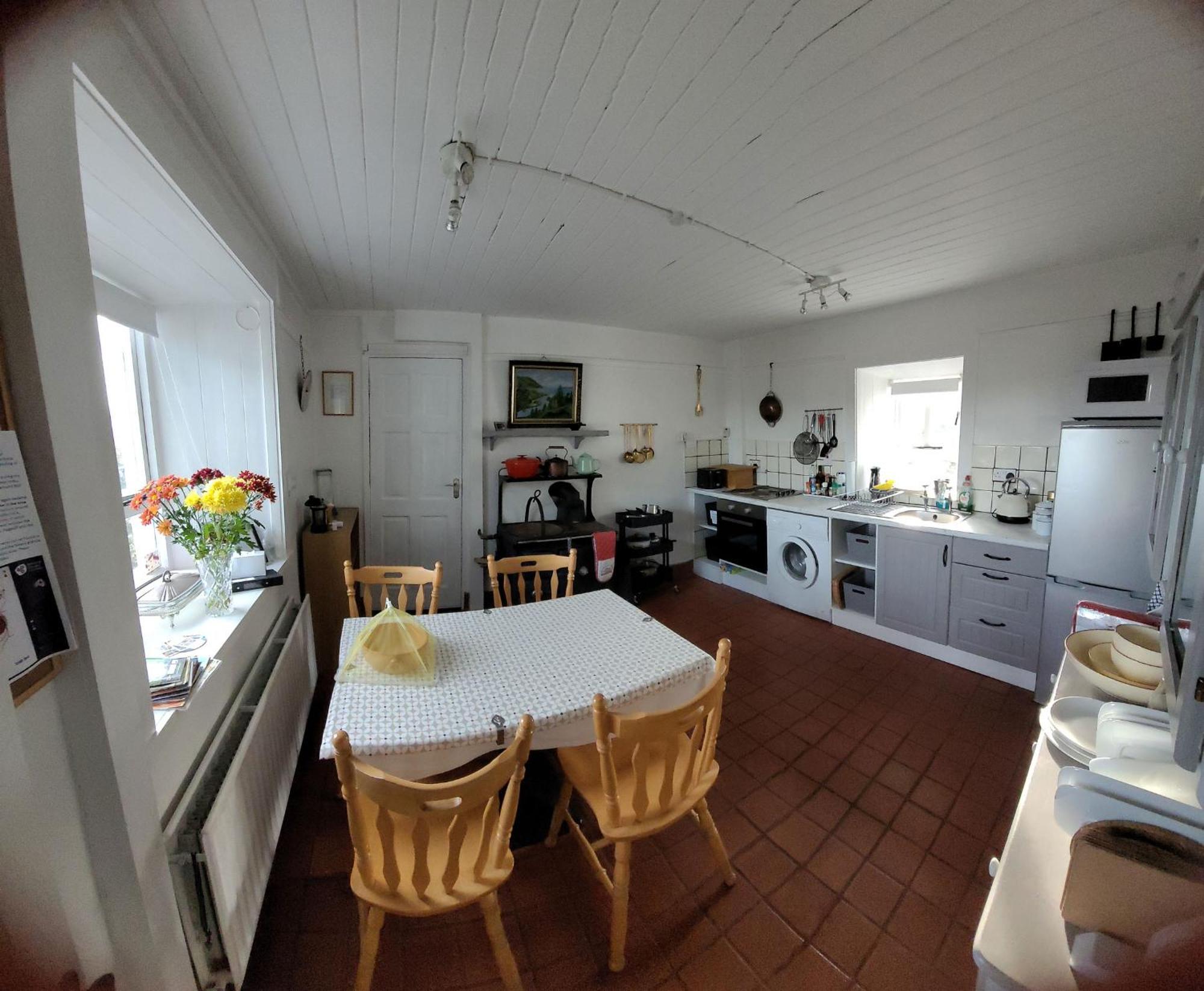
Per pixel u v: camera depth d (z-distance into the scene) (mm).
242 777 1251
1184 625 685
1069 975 591
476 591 3918
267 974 1278
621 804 1374
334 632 2881
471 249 2324
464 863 1192
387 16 990
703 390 4898
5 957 648
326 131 1372
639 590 4164
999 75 1182
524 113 1320
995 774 2023
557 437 4145
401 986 1266
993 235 2215
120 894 900
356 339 3594
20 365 728
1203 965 531
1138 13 994
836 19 1017
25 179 720
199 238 1516
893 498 3852
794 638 3354
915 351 3475
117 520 914
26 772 683
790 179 1687
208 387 2246
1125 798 672
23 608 709
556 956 1341
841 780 1995
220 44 1044
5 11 685
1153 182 1728
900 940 1374
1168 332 2445
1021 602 2664
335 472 3621
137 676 945
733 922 1426
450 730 1241
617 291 3109
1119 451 2260
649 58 1123
